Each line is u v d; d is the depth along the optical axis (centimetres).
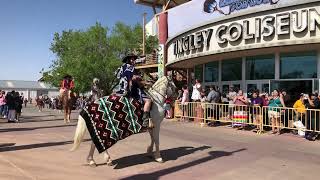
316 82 1850
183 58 2281
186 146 1284
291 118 1560
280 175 924
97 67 4853
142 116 980
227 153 1174
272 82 2008
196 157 1112
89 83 4919
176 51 2388
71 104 2073
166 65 2605
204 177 900
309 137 1438
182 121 2073
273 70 2020
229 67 2273
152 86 1044
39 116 2756
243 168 988
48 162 998
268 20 1756
